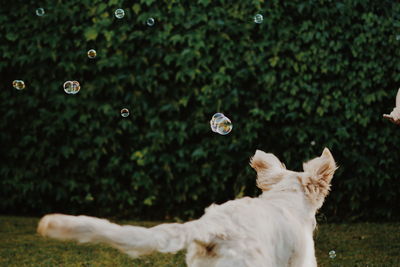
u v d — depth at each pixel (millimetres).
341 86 5945
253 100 6047
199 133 6176
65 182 6320
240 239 2586
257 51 5992
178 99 6121
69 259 4695
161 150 6199
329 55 5895
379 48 5902
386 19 5875
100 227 2219
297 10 5930
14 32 6156
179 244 2424
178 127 6109
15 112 6223
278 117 6027
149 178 6230
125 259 4719
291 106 5969
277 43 5926
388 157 6023
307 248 2979
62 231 2164
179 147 6238
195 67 6023
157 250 2363
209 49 6008
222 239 2576
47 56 6125
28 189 6293
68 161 6332
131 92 6176
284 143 6105
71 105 6199
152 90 6152
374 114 5969
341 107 5980
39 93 6234
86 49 6145
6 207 6500
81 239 2209
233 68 5980
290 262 2844
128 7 6102
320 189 3176
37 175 6332
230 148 6039
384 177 6023
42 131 6246
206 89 6020
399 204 6254
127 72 6125
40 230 2143
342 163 6102
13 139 6316
